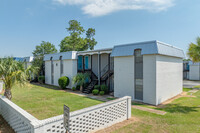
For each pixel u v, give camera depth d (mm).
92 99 10891
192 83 22875
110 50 12891
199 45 10734
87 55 16375
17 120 4641
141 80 10141
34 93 13219
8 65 7133
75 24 32938
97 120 5047
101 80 14445
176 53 12195
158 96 9531
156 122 5996
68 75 16828
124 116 6258
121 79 11422
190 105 9109
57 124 3762
